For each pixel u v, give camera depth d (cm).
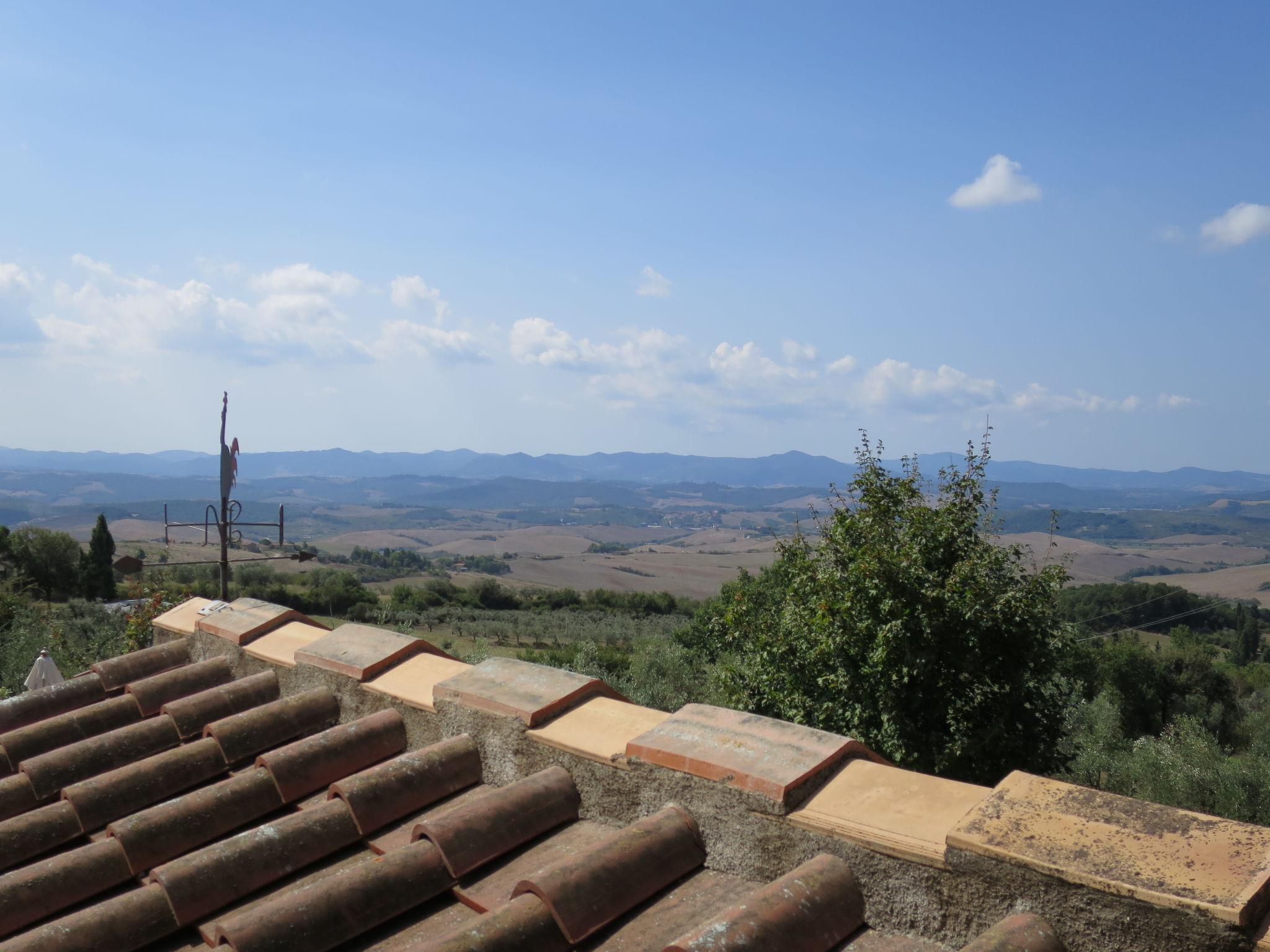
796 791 221
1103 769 1930
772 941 184
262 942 218
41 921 265
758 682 1130
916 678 954
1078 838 177
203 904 251
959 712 942
